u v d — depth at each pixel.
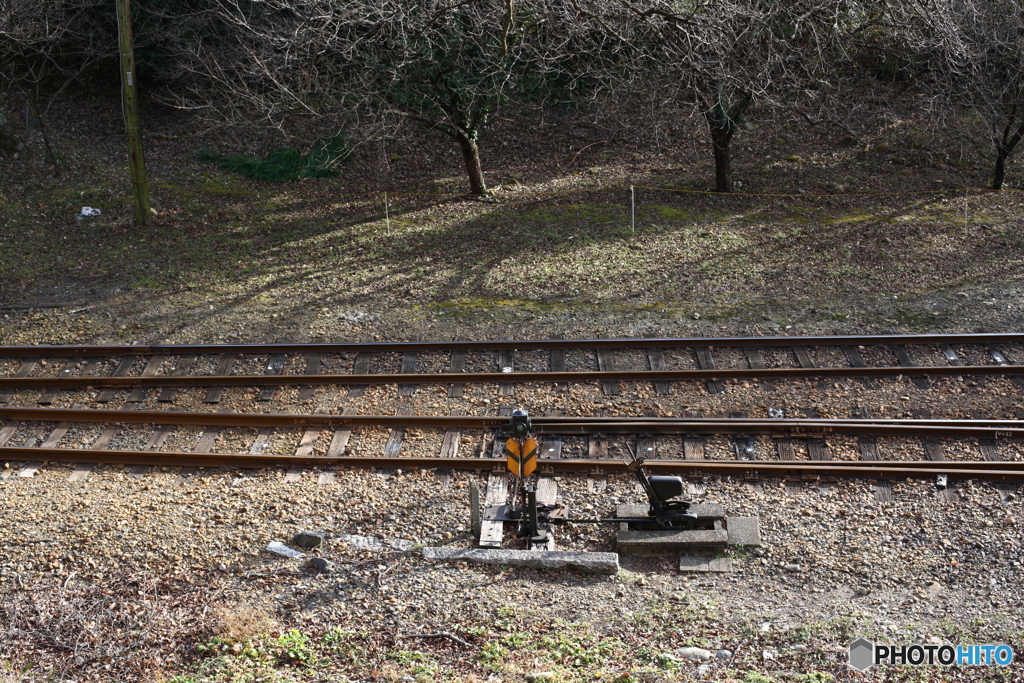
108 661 5.97
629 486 8.23
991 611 6.38
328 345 10.79
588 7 14.70
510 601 6.68
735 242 14.07
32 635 6.26
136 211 15.13
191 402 9.91
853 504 7.81
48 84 19.23
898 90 20.31
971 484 7.96
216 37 19.12
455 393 9.95
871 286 12.29
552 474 8.45
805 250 13.68
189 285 12.77
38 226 15.05
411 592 6.79
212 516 7.78
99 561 7.13
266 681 5.62
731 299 12.01
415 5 15.06
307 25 15.83
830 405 9.52
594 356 10.60
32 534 7.47
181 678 5.71
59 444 9.18
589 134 19.50
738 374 10.01
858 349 10.52
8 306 12.13
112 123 19.31
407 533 7.61
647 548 7.37
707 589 6.87
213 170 17.91
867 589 6.74
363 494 8.15
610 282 12.64
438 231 14.80
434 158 18.61
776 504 7.88
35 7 17.36
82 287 12.76
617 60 18.70
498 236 14.52
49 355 10.88
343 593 6.80
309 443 9.12
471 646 6.12
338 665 5.89
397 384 10.15
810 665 5.77
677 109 18.55
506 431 9.20
